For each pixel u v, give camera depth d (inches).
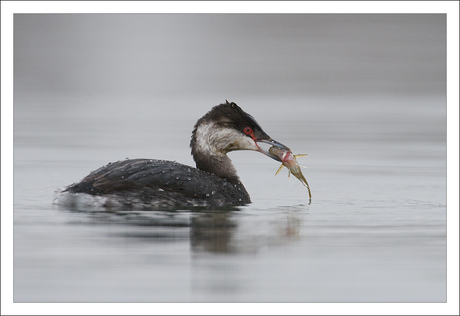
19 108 1262.3
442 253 409.4
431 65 1863.9
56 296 341.4
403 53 1967.3
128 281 360.2
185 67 1889.8
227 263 390.3
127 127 1051.9
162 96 1480.1
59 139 912.9
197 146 569.9
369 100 1433.3
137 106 1332.4
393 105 1358.3
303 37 2191.2
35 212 496.7
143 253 403.9
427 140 934.4
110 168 524.1
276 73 1798.7
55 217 480.1
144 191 510.3
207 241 428.8
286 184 649.0
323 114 1228.5
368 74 1772.9
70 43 2057.1
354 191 614.9
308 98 1467.8
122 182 510.6
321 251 413.1
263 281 363.3
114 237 433.1
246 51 2082.9
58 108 1275.8
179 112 1256.8
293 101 1419.8
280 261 394.0
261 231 456.4
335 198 581.3
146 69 1856.5
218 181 547.5
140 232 445.1
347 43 2116.1
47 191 591.5
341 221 488.1
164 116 1202.0
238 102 1392.7
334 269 382.0
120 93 1525.6
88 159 769.6
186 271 375.2
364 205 551.5
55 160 760.3
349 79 1710.1
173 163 536.4
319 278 369.1
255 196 588.7
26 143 876.6
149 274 370.9
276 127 1055.6
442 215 511.8
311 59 1972.2
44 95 1465.3
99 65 1877.5
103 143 887.7
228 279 365.1
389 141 925.8
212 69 1865.2
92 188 512.4
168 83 1667.1
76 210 504.1
